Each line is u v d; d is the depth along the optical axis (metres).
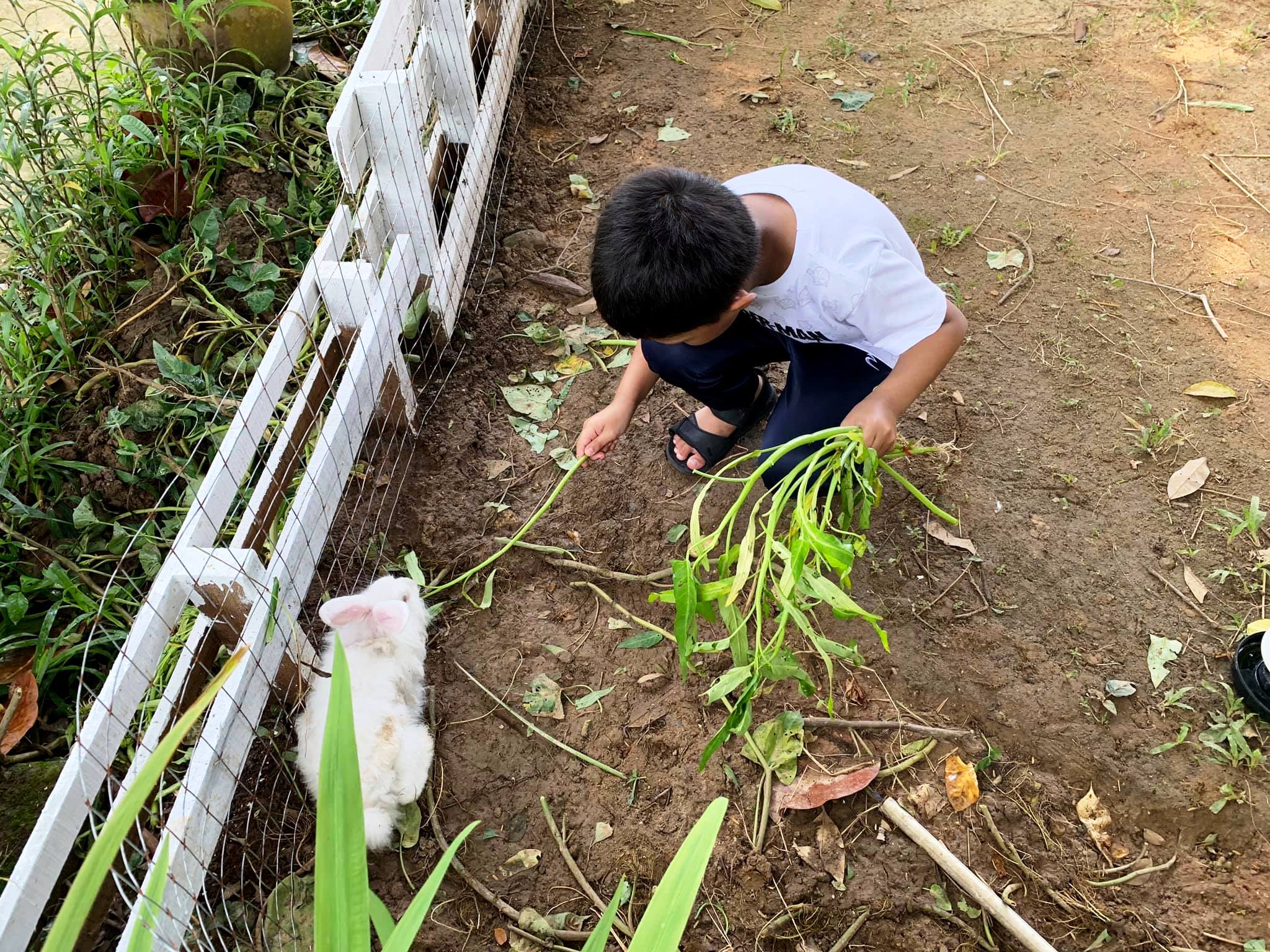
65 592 2.16
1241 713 2.16
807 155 3.52
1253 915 1.91
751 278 1.72
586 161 3.52
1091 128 3.61
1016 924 1.85
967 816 2.02
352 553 2.42
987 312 3.00
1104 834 2.02
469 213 3.02
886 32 4.09
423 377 2.80
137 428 2.43
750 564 1.65
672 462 2.63
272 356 2.10
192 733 2.00
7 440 2.37
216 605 1.79
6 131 2.78
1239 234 3.21
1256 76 3.80
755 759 2.07
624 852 1.98
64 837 1.46
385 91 2.26
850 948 1.88
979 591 2.38
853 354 2.13
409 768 1.94
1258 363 2.84
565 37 4.04
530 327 2.98
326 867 1.10
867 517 1.97
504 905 1.91
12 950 1.35
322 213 3.00
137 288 2.75
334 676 1.13
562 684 2.24
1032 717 2.17
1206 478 2.59
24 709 2.04
